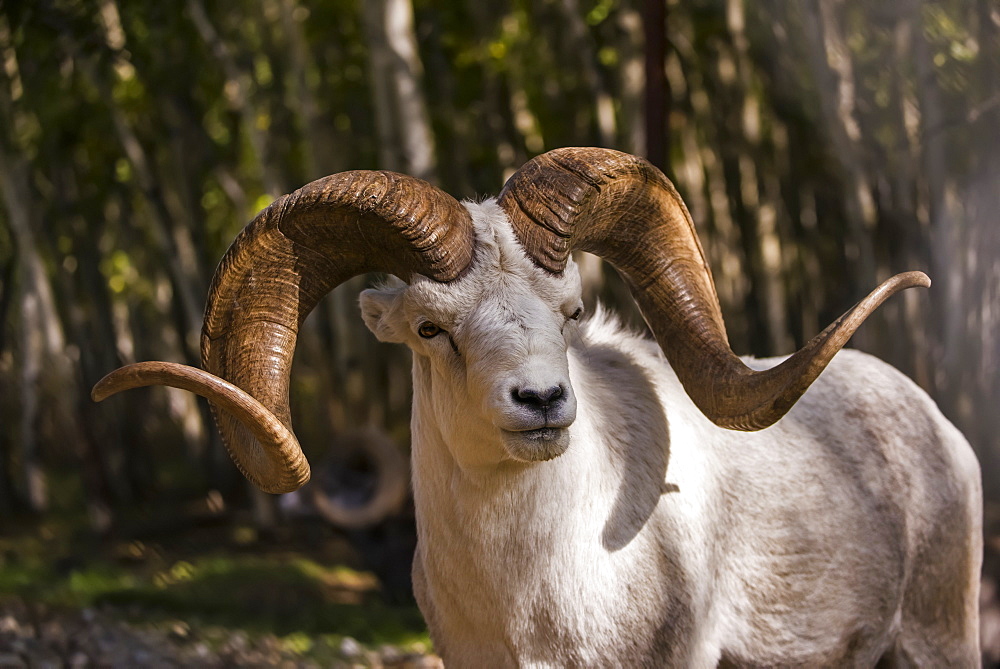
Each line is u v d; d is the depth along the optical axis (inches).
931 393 701.3
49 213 909.8
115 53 611.8
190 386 156.3
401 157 524.7
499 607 179.9
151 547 699.4
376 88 530.0
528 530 177.0
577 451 179.6
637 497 185.8
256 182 1016.2
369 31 516.4
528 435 157.5
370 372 715.4
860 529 206.7
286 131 922.7
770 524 198.8
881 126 715.4
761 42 775.7
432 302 166.4
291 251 176.4
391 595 528.7
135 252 1137.4
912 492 217.6
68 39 565.6
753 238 1074.1
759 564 197.6
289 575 563.5
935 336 719.1
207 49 754.2
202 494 998.4
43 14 523.8
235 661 380.8
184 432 1195.3
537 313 162.4
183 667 362.3
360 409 702.5
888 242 709.9
